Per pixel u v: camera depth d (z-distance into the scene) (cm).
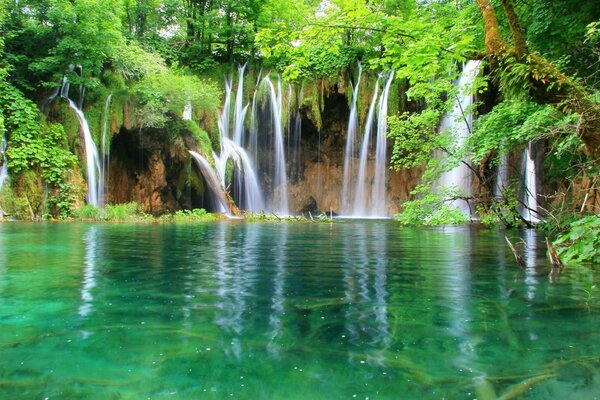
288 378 201
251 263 558
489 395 183
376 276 464
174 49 2572
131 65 1972
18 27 1819
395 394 184
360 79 2367
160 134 1906
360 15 628
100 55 1833
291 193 2512
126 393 185
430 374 205
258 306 331
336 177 2570
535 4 856
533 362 219
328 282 431
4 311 314
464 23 751
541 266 536
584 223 604
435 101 1034
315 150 2555
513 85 560
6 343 247
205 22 2416
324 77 2373
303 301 349
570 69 830
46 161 1639
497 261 582
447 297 364
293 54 723
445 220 933
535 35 860
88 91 1864
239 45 2583
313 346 243
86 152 1767
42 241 828
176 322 288
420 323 287
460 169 2042
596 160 524
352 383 195
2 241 825
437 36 644
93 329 272
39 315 304
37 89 1830
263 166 2445
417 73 707
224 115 2348
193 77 2097
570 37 812
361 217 2361
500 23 912
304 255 650
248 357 227
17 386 191
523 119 834
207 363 218
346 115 2488
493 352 234
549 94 535
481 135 925
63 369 210
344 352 234
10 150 1577
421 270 507
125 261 569
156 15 2628
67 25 1717
